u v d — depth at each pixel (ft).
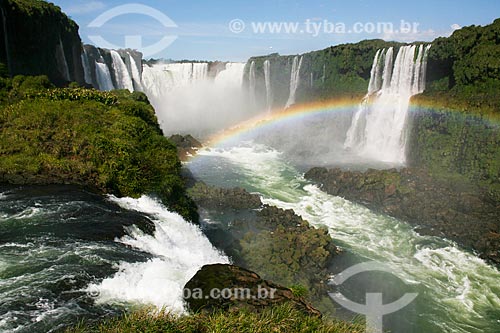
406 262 82.53
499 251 83.25
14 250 44.83
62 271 41.39
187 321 36.47
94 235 50.83
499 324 64.28
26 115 84.17
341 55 202.18
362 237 93.25
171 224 65.00
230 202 101.50
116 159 75.15
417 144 140.46
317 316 43.21
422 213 100.53
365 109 169.89
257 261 71.82
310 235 82.28
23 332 32.53
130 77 210.38
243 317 38.17
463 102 128.06
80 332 32.55
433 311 66.74
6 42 119.55
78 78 170.81
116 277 42.22
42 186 65.31
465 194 107.14
